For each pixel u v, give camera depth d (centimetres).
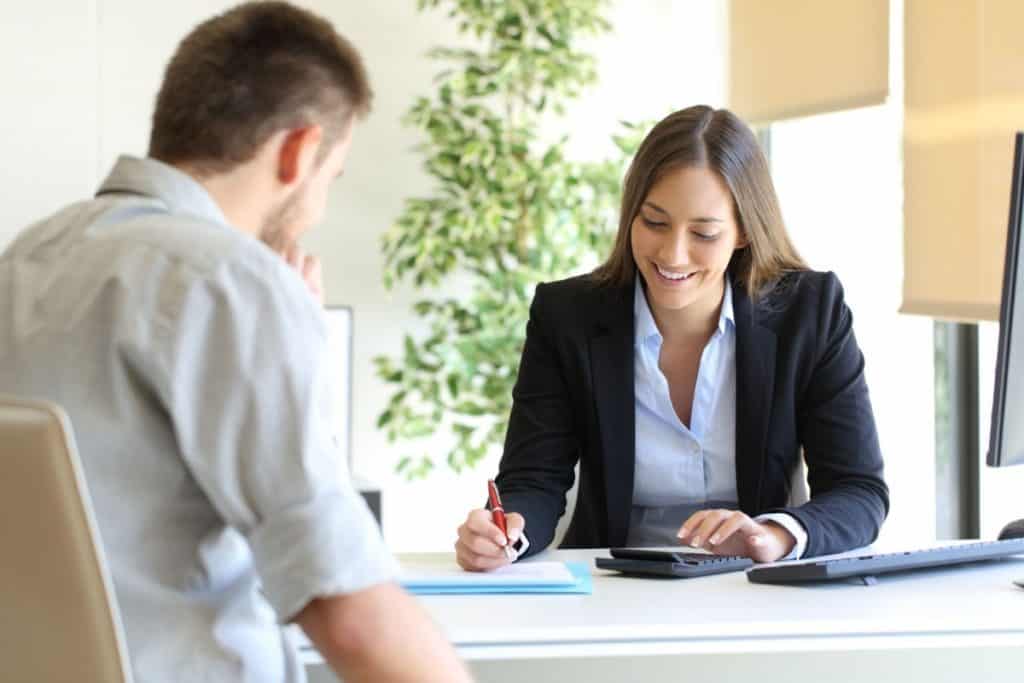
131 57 588
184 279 150
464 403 568
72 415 150
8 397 145
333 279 613
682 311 301
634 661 240
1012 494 481
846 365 305
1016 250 243
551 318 311
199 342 149
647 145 293
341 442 554
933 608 230
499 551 261
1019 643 222
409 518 626
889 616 223
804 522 276
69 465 142
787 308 305
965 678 244
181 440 148
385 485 623
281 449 149
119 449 151
